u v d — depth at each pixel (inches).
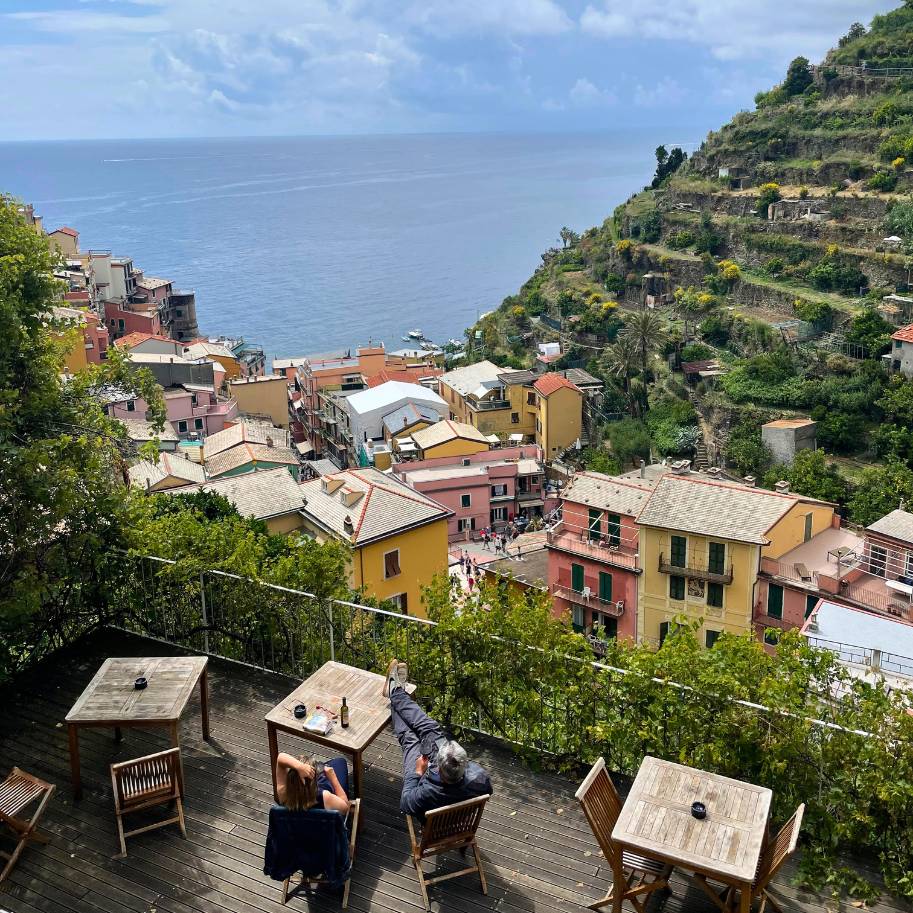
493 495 2709.2
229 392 3521.2
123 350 577.9
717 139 4224.9
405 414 3056.1
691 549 1502.2
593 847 344.8
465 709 427.5
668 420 2955.2
